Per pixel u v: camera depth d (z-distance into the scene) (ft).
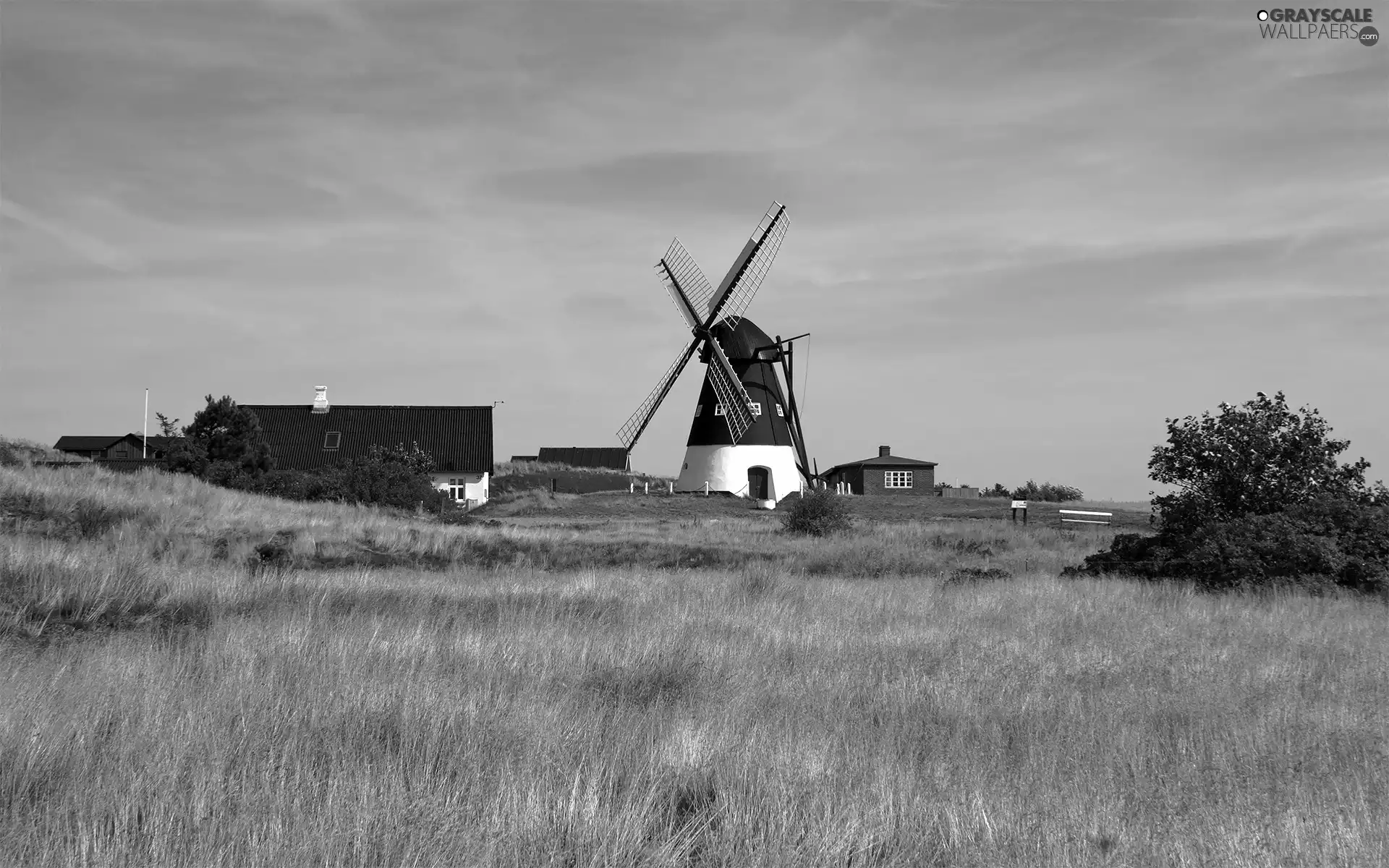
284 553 80.48
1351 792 24.57
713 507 200.23
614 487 276.41
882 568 97.76
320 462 230.68
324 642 39.50
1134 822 22.21
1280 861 20.15
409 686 31.48
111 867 18.74
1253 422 85.56
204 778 22.77
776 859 19.77
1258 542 77.05
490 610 54.29
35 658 37.06
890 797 22.79
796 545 113.19
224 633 42.27
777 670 39.22
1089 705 33.88
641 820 21.20
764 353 225.15
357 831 20.03
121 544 71.72
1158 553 82.94
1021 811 22.80
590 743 26.99
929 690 35.45
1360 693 36.19
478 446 233.55
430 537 93.09
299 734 26.71
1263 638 48.91
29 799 22.13
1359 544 76.54
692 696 34.17
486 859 19.42
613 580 70.64
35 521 76.18
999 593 67.31
